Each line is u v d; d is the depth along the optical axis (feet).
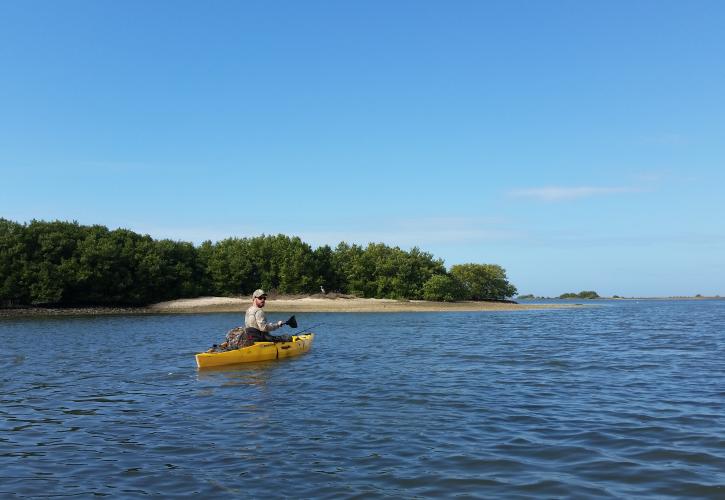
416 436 27.66
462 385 41.73
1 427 30.96
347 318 151.23
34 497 20.42
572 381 43.06
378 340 81.00
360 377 46.21
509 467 22.84
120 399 38.58
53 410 35.22
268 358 58.70
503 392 38.81
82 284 200.03
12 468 23.80
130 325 123.85
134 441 27.78
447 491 20.29
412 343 75.92
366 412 33.12
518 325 116.88
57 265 195.72
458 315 169.48
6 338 89.04
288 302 213.25
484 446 25.84
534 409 33.35
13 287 187.42
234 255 235.20
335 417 31.96
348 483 21.24
